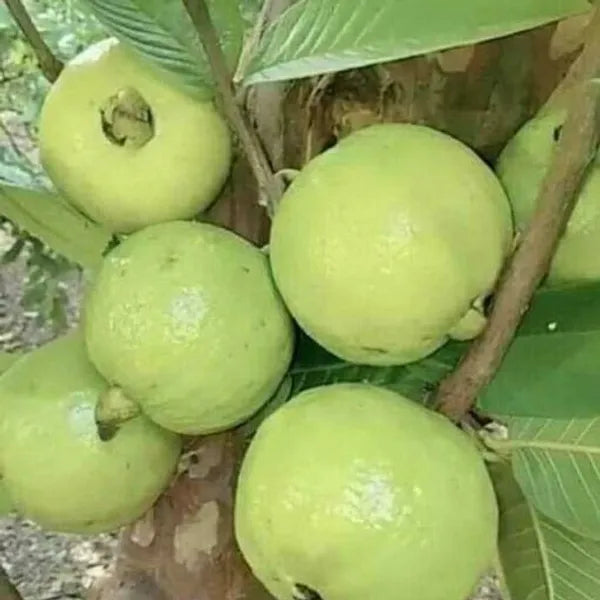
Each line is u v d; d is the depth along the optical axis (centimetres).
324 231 30
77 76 35
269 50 33
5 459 35
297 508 29
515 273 31
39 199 39
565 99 34
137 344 32
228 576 40
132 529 41
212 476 40
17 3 37
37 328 137
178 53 34
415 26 31
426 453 30
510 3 30
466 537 30
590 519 35
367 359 32
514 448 35
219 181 36
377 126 32
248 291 32
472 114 38
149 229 33
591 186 34
